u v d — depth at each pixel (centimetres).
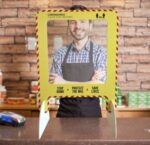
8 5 298
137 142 99
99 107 185
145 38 300
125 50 301
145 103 276
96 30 104
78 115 176
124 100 293
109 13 103
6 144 100
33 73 304
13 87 306
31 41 300
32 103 277
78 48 105
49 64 105
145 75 304
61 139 99
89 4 295
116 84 106
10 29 301
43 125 105
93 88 106
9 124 119
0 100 283
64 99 179
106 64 105
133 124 122
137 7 296
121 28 299
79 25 104
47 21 103
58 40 104
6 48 302
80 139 99
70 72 105
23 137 102
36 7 298
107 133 107
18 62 303
